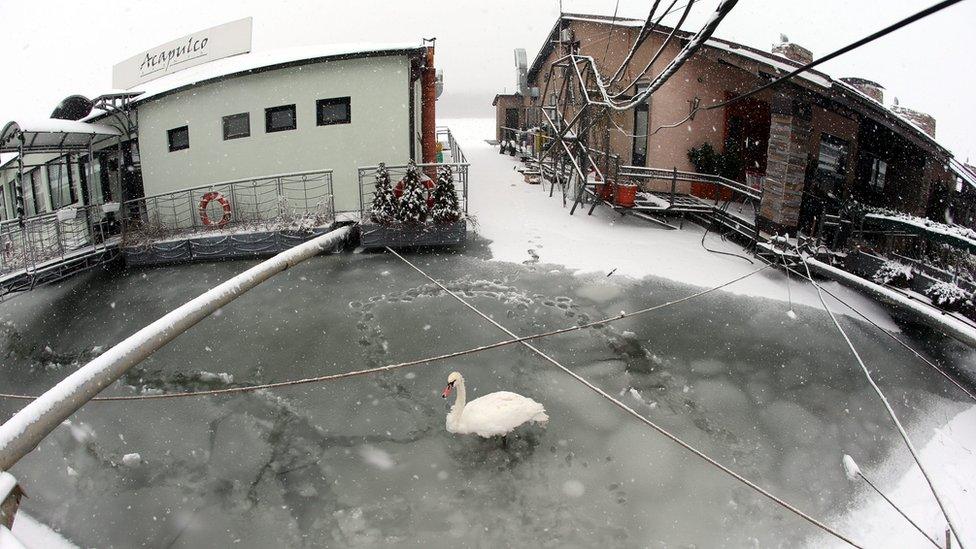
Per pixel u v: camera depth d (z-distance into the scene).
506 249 13.07
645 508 6.03
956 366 8.71
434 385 8.12
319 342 9.35
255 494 6.35
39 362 9.80
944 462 6.76
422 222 12.66
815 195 14.13
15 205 20.42
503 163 24.41
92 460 7.02
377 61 13.82
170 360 9.02
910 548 5.61
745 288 11.17
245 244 13.16
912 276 10.56
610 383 8.13
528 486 6.32
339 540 5.73
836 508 6.08
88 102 14.06
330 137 14.27
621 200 15.05
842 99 11.74
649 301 10.56
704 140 17.16
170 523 6.05
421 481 6.43
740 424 7.34
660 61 16.83
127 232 13.84
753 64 13.09
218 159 14.70
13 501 2.69
